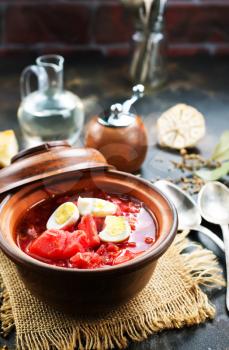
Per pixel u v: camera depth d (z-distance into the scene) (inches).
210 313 17.5
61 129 26.7
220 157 25.7
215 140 29.0
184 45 41.2
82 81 35.9
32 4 37.6
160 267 19.3
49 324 16.9
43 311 17.4
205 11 39.9
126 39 40.0
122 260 16.3
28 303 17.7
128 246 17.4
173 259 19.6
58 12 38.3
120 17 39.1
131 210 18.8
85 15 38.6
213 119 31.5
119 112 24.2
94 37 39.6
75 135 27.8
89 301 15.9
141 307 17.6
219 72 38.5
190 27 40.5
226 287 18.8
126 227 17.7
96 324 16.9
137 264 15.2
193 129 27.5
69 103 26.8
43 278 15.3
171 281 18.6
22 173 18.6
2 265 19.3
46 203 19.3
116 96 33.9
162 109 32.4
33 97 27.0
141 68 34.6
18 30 38.4
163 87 35.5
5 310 17.7
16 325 16.8
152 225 18.2
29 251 16.9
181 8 39.6
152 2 31.9
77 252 16.5
